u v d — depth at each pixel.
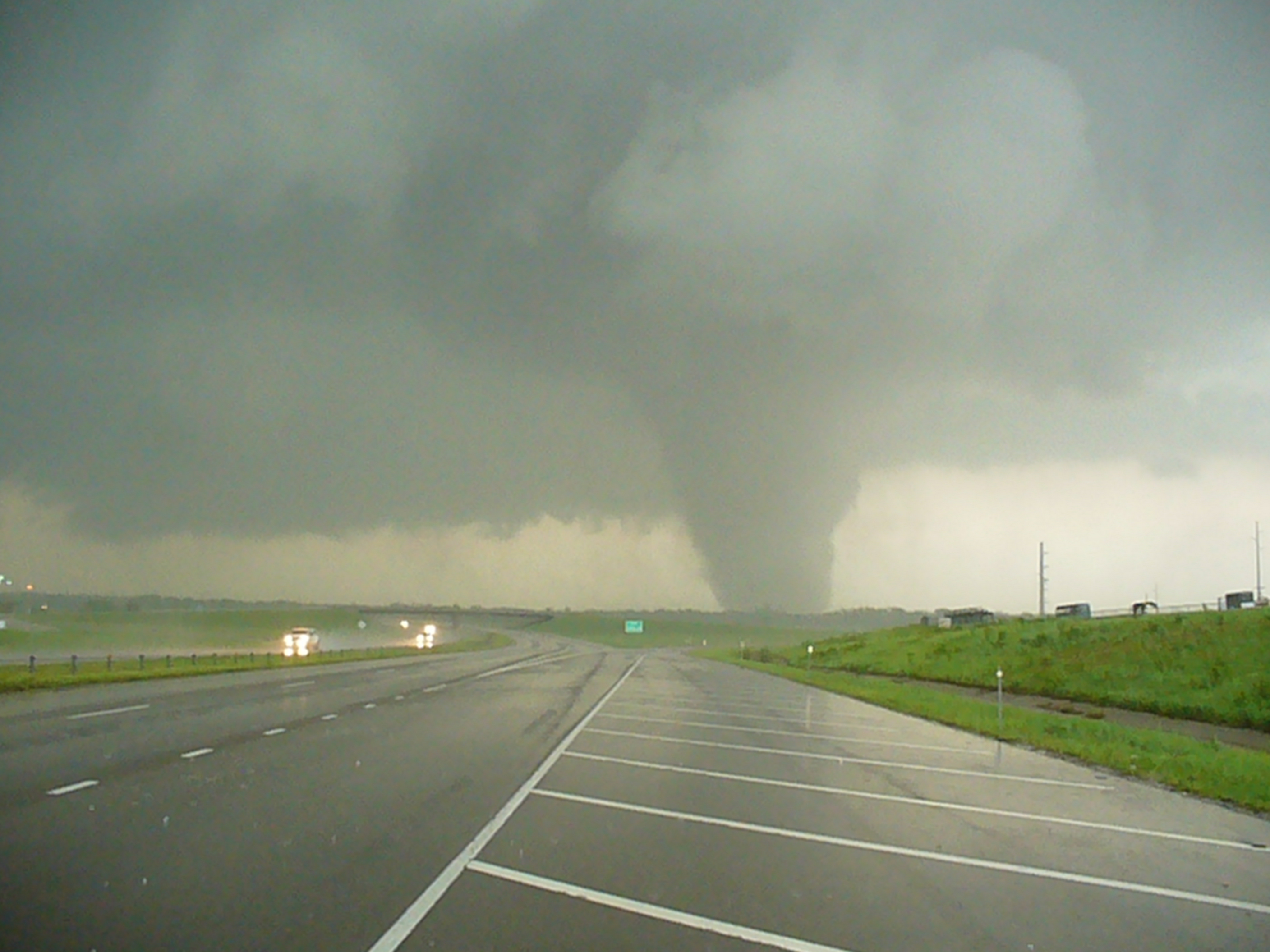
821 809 12.79
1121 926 7.71
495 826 10.64
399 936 6.71
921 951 6.86
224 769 14.09
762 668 65.81
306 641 71.06
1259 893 9.04
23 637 83.81
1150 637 48.53
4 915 6.92
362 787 12.94
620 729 22.44
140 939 6.49
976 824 12.12
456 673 47.75
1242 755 21.31
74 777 12.87
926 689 48.09
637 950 6.66
